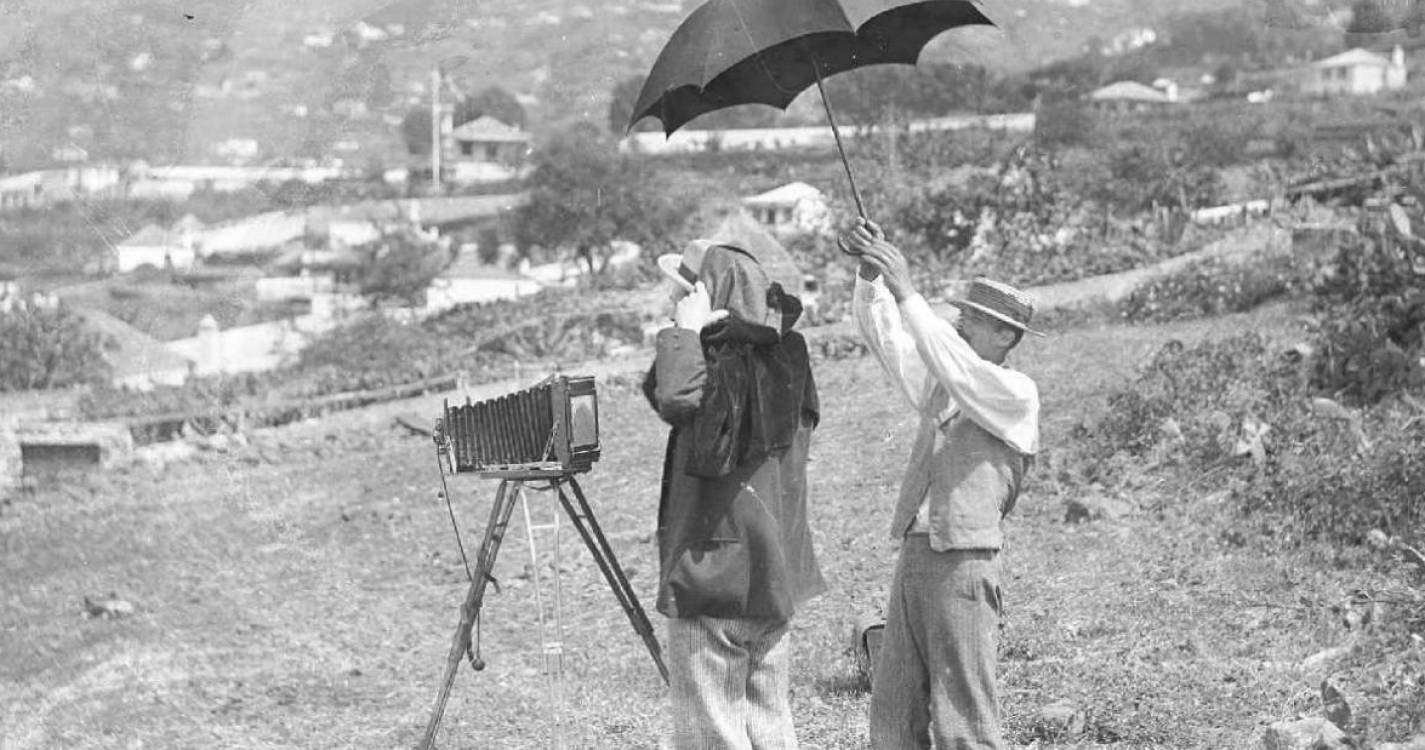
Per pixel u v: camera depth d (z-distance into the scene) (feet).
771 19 21.99
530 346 115.03
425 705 33.68
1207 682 28.66
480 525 53.72
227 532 54.34
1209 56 193.16
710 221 156.76
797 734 28.37
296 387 99.96
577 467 27.25
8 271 102.12
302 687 35.63
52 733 32.68
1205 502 41.16
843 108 182.50
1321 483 39.09
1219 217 124.26
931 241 123.44
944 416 22.39
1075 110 172.45
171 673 37.22
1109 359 64.03
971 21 23.82
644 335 115.75
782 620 22.62
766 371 22.52
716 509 22.20
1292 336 58.18
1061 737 26.84
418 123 185.78
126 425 82.28
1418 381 46.01
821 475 53.26
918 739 22.74
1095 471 46.09
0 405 91.81
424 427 75.77
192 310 107.76
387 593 45.68
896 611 22.72
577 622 40.91
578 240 153.69
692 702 22.27
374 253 143.13
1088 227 124.57
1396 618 30.04
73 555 51.78
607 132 185.47
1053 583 36.70
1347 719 25.21
